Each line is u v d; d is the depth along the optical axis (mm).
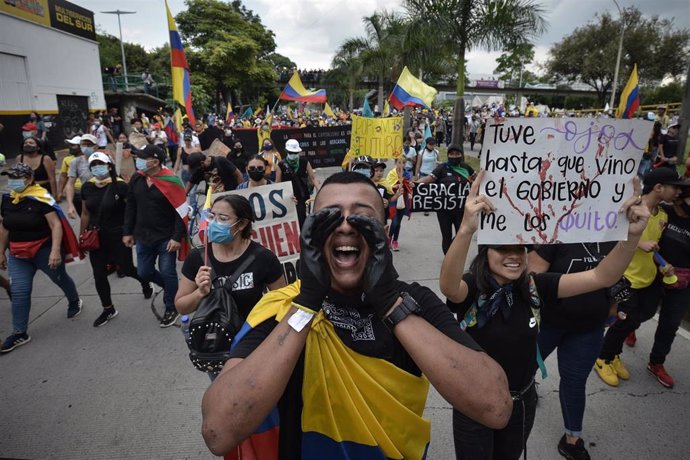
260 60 52562
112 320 4965
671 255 3379
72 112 23359
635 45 34781
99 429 3223
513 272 2121
